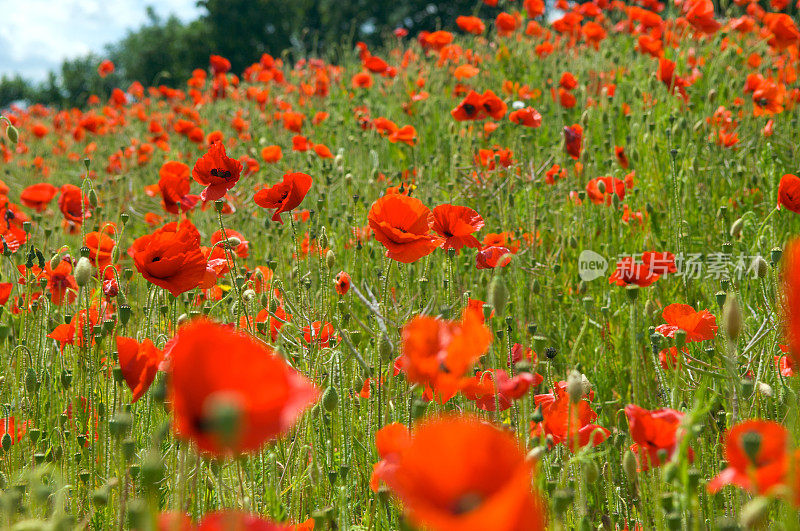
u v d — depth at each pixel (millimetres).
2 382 2779
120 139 11031
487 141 6199
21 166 9289
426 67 9383
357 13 36625
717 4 10562
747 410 2287
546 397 2229
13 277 3469
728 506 2068
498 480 772
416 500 763
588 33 8594
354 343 2879
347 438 2498
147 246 2244
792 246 916
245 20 40500
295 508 2211
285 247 4582
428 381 1502
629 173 4922
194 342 885
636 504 2521
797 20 8812
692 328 2342
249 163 5734
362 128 7121
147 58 51875
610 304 3744
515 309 3641
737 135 5387
